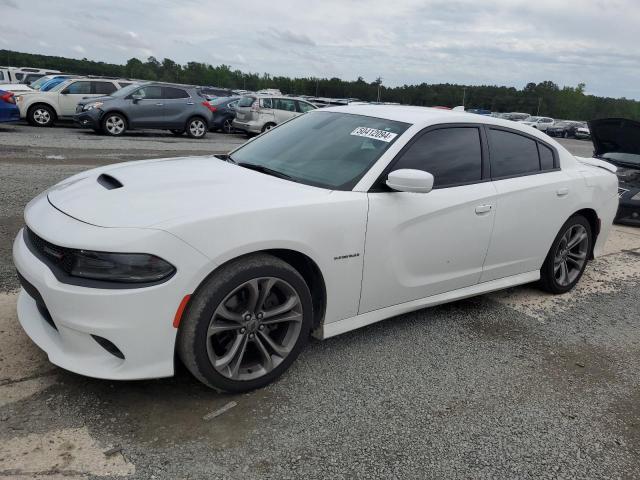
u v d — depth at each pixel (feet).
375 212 10.69
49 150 36.45
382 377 10.72
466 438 9.10
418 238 11.57
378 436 8.91
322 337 10.67
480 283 13.74
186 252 8.34
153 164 11.82
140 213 8.63
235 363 9.37
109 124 52.13
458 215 12.23
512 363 11.88
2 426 8.21
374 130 12.18
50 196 10.07
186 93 56.49
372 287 11.07
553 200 14.69
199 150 43.60
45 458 7.65
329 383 10.32
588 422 9.94
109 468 7.61
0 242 16.01
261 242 9.04
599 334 13.91
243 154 12.99
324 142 12.30
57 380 9.47
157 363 8.54
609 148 29.19
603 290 17.42
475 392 10.54
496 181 13.35
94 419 8.58
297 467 8.02
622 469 8.74
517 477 8.30
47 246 8.66
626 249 23.16
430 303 12.51
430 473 8.19
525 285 17.21
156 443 8.20
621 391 11.18
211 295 8.65
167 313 8.33
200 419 8.86
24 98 55.42
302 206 9.72
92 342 8.30
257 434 8.64
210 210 8.84
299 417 9.18
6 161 30.37
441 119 12.61
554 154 15.42
